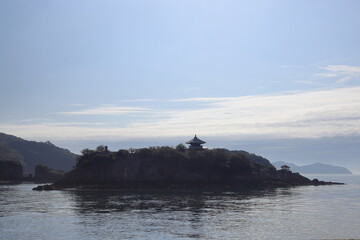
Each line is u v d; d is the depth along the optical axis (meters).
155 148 174.25
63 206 84.50
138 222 62.75
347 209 80.38
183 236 52.34
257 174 176.62
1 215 70.31
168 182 157.62
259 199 103.19
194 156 169.12
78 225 60.03
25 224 60.94
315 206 85.62
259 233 54.22
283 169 194.38
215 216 69.31
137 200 99.19
